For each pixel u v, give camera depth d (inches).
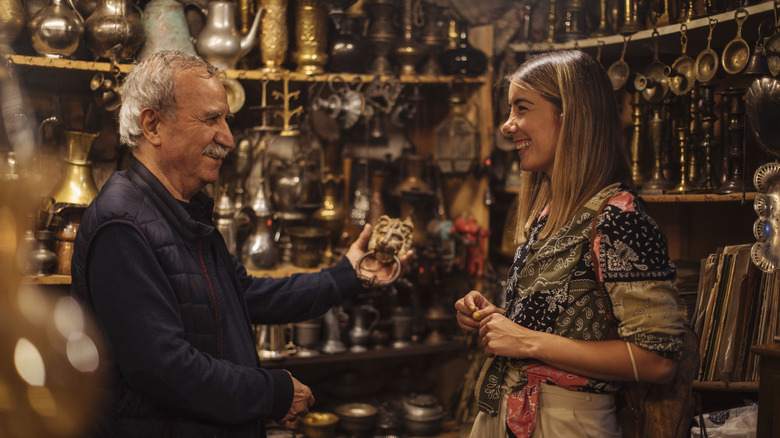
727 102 84.0
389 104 118.3
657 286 49.9
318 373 132.4
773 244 72.1
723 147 87.7
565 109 55.5
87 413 25.2
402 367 134.9
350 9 122.8
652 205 103.5
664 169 96.3
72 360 24.8
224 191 110.9
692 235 98.7
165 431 54.2
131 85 57.9
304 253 113.8
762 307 78.2
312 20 113.7
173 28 105.1
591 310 52.7
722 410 85.6
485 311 59.1
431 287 135.2
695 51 100.4
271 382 57.9
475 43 128.0
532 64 58.2
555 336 52.8
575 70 56.1
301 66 115.1
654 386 54.4
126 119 57.9
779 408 63.9
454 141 125.7
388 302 133.8
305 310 73.7
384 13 120.2
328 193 120.2
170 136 57.4
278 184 115.0
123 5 99.2
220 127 59.3
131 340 51.8
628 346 50.0
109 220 53.4
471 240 124.0
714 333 80.3
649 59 107.0
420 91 137.9
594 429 53.1
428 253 122.7
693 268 89.5
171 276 55.6
